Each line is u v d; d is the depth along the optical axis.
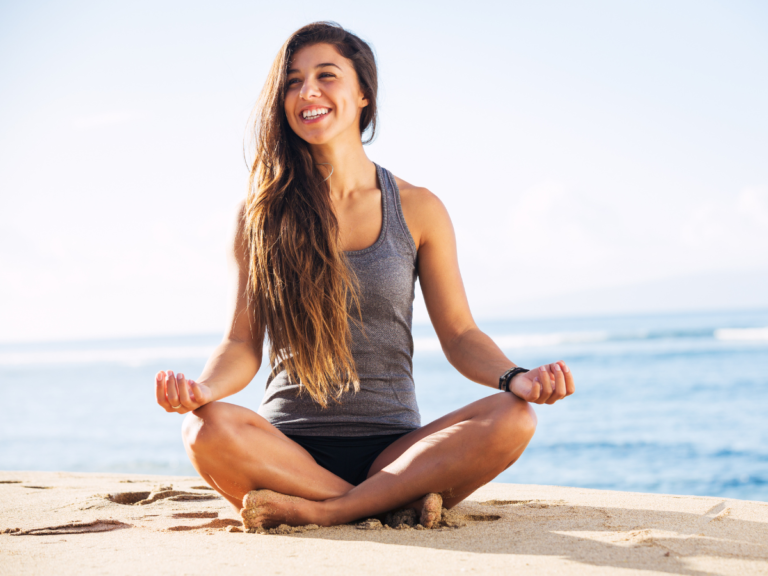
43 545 1.74
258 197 2.23
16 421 16.16
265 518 1.87
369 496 1.91
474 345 2.15
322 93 2.24
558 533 1.79
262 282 2.16
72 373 34.84
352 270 2.15
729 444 9.97
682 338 37.72
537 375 1.84
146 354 52.47
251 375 2.10
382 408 2.11
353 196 2.32
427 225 2.32
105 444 12.06
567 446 10.41
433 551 1.59
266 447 1.88
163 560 1.55
